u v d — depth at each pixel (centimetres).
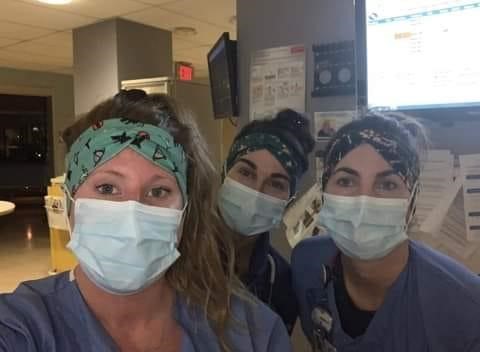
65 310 86
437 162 152
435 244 151
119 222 87
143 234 88
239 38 223
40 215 964
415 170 108
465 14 135
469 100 136
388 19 147
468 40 135
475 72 135
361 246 106
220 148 427
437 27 139
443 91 140
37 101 1052
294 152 140
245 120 222
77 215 90
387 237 105
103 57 505
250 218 137
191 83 435
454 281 101
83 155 89
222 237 112
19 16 481
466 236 148
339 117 193
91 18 491
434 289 101
